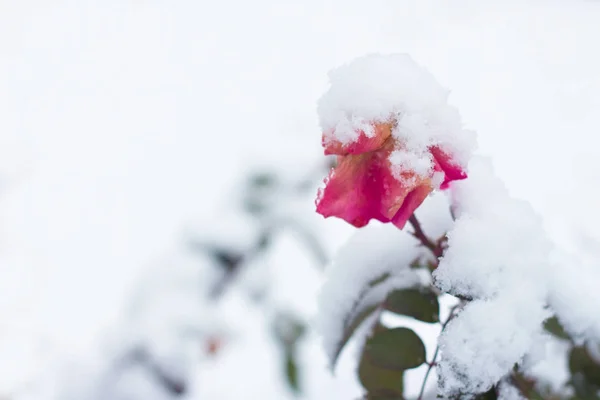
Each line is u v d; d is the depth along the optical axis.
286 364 1.69
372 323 0.79
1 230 2.87
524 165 3.16
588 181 2.93
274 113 4.00
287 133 3.04
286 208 1.84
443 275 0.71
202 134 3.80
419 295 0.76
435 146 0.70
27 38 4.81
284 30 5.11
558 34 4.57
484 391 0.71
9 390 1.50
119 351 1.41
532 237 0.73
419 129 0.70
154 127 3.93
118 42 4.89
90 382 1.34
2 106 4.06
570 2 4.95
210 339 1.51
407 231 0.76
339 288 0.77
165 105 4.19
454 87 4.11
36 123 3.90
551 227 2.46
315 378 1.77
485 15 4.92
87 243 2.84
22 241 2.79
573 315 0.73
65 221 3.01
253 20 5.25
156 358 1.39
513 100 3.87
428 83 0.72
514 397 0.73
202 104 4.21
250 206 1.87
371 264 0.77
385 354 0.76
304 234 1.82
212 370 1.98
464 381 0.69
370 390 0.79
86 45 4.79
